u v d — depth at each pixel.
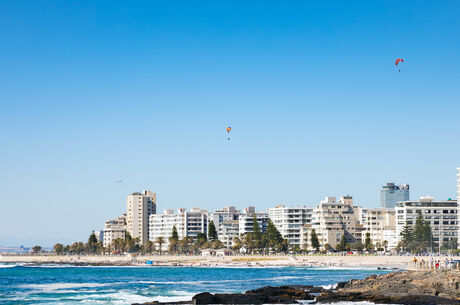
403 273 148.25
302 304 116.75
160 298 136.50
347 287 140.38
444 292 118.75
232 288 164.25
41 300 134.25
